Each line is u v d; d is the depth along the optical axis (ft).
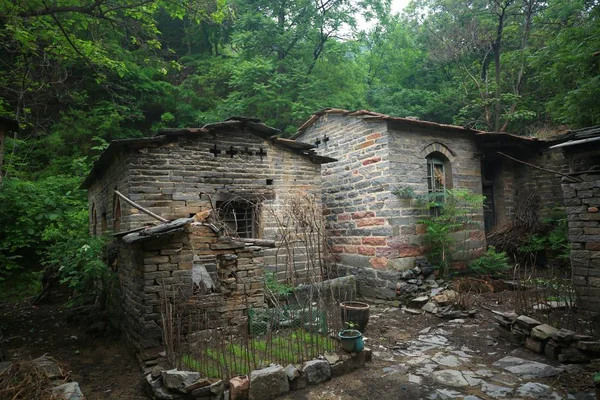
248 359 14.12
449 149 32.53
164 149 24.18
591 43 34.50
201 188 25.43
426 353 18.11
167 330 15.55
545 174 37.68
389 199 29.09
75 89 53.16
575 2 48.65
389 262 28.76
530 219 37.22
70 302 27.68
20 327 25.30
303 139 39.65
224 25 65.62
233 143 26.96
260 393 13.30
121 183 25.02
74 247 27.07
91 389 15.31
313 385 14.64
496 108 56.54
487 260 30.86
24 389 11.78
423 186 30.78
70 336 22.77
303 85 56.24
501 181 38.86
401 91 72.38
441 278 29.89
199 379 13.24
